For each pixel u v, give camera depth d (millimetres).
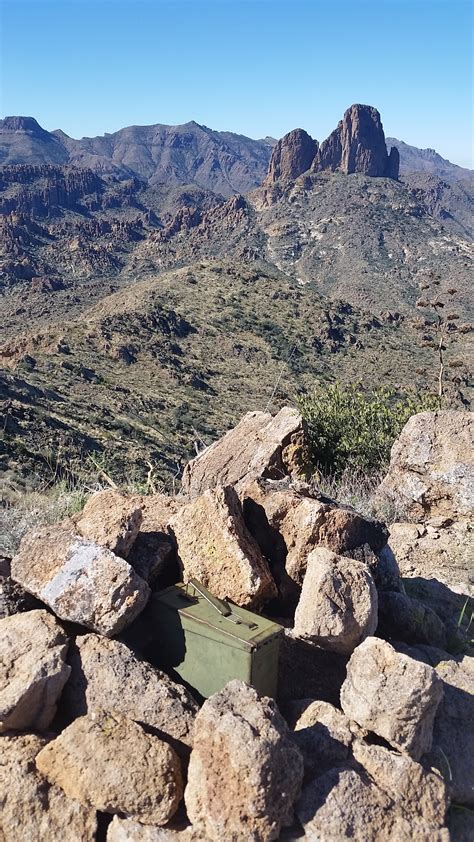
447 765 3145
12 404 41188
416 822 2814
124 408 56719
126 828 2789
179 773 2889
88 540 3705
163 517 4551
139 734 2945
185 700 3188
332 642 3426
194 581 3779
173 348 89438
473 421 7449
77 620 3395
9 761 2975
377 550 4340
